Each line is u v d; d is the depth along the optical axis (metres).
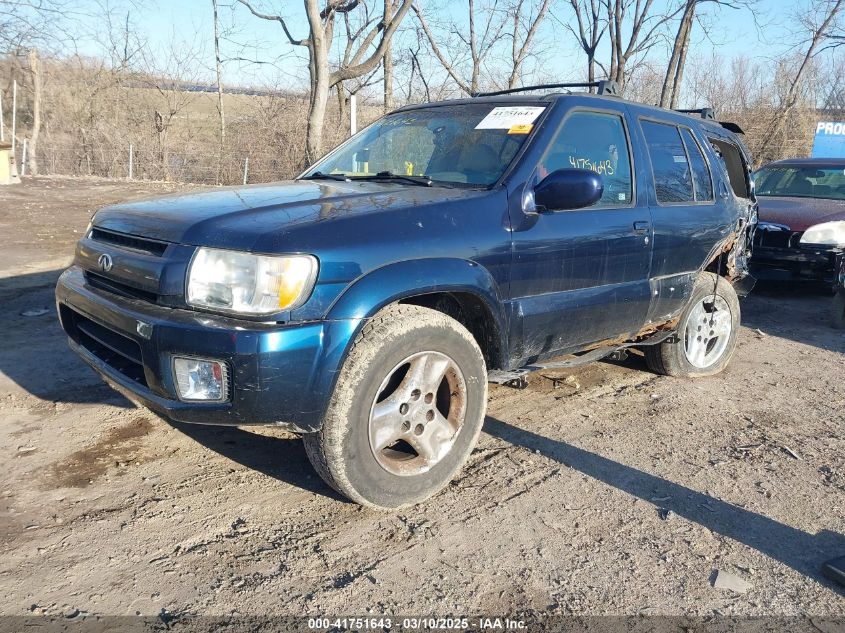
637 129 4.27
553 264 3.54
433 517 3.10
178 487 3.28
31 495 3.15
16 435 3.74
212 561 2.72
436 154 3.86
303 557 2.77
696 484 3.50
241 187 3.75
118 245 3.16
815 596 2.65
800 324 7.18
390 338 2.85
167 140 22.27
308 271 2.67
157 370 2.72
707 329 5.18
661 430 4.19
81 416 4.02
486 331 3.40
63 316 3.49
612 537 3.00
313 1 9.84
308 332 2.65
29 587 2.53
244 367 2.58
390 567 2.72
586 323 3.85
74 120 26.48
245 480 3.36
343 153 4.39
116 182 18.73
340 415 2.78
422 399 3.09
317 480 3.38
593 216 3.78
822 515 3.24
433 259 3.01
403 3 10.88
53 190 15.48
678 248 4.42
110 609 2.43
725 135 5.69
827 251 7.62
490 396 4.66
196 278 2.72
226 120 22.69
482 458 3.71
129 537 2.86
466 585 2.63
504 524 3.06
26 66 25.47
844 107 22.66
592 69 16.89
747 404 4.71
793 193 9.16
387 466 3.03
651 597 2.61
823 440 4.13
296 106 20.62
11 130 25.14
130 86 26.33
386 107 14.83
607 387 4.95
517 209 3.39
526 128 3.69
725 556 2.89
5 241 9.10
